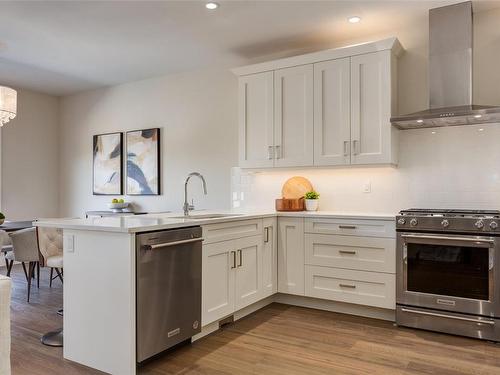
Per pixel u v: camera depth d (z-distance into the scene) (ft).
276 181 14.34
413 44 12.00
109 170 18.67
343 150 11.91
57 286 14.75
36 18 11.29
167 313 8.18
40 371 7.87
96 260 7.94
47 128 20.31
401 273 10.32
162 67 15.97
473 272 9.48
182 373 7.74
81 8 10.68
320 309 11.98
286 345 9.12
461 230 9.53
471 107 9.98
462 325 9.60
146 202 17.58
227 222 10.09
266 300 12.41
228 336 9.68
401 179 12.12
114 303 7.66
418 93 11.91
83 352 8.16
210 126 15.88
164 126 17.11
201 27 11.98
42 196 20.07
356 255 11.06
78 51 14.05
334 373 7.73
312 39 12.97
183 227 8.68
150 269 7.79
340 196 13.10
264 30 12.25
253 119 13.43
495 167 10.86
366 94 11.58
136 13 11.02
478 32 11.10
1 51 14.01
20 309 11.87
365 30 12.30
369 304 10.87
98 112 19.24
